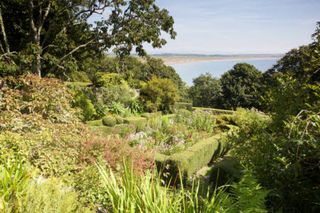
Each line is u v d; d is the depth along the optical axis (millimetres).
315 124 2889
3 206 2246
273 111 3750
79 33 16094
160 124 11688
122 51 15906
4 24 14875
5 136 4785
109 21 15930
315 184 3008
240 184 2982
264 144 3465
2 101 6941
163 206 2609
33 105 6891
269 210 3154
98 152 5473
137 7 15539
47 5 15477
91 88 17172
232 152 4559
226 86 34844
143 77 41781
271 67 29828
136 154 5844
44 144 5199
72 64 15055
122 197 2699
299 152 2889
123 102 18141
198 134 10891
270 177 3213
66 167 4785
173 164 6727
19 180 2781
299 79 3863
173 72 49781
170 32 16203
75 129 6418
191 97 49406
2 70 12820
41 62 15414
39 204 2334
